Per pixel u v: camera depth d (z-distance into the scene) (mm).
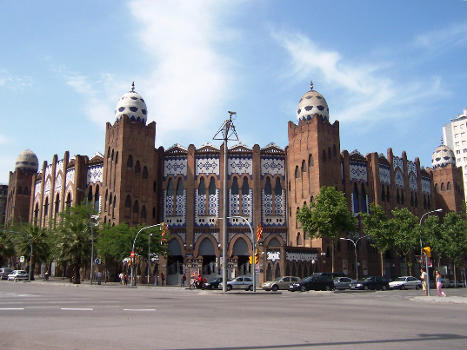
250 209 66000
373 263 68375
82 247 58094
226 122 42719
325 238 61969
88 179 71000
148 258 58219
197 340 12242
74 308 21375
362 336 13141
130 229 58062
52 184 77375
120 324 15391
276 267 57906
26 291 37594
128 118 65875
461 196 83562
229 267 59406
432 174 84000
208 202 66125
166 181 67562
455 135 168750
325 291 46156
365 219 61844
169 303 26234
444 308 24344
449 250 63969
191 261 59750
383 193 72125
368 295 39406
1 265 80688
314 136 64438
